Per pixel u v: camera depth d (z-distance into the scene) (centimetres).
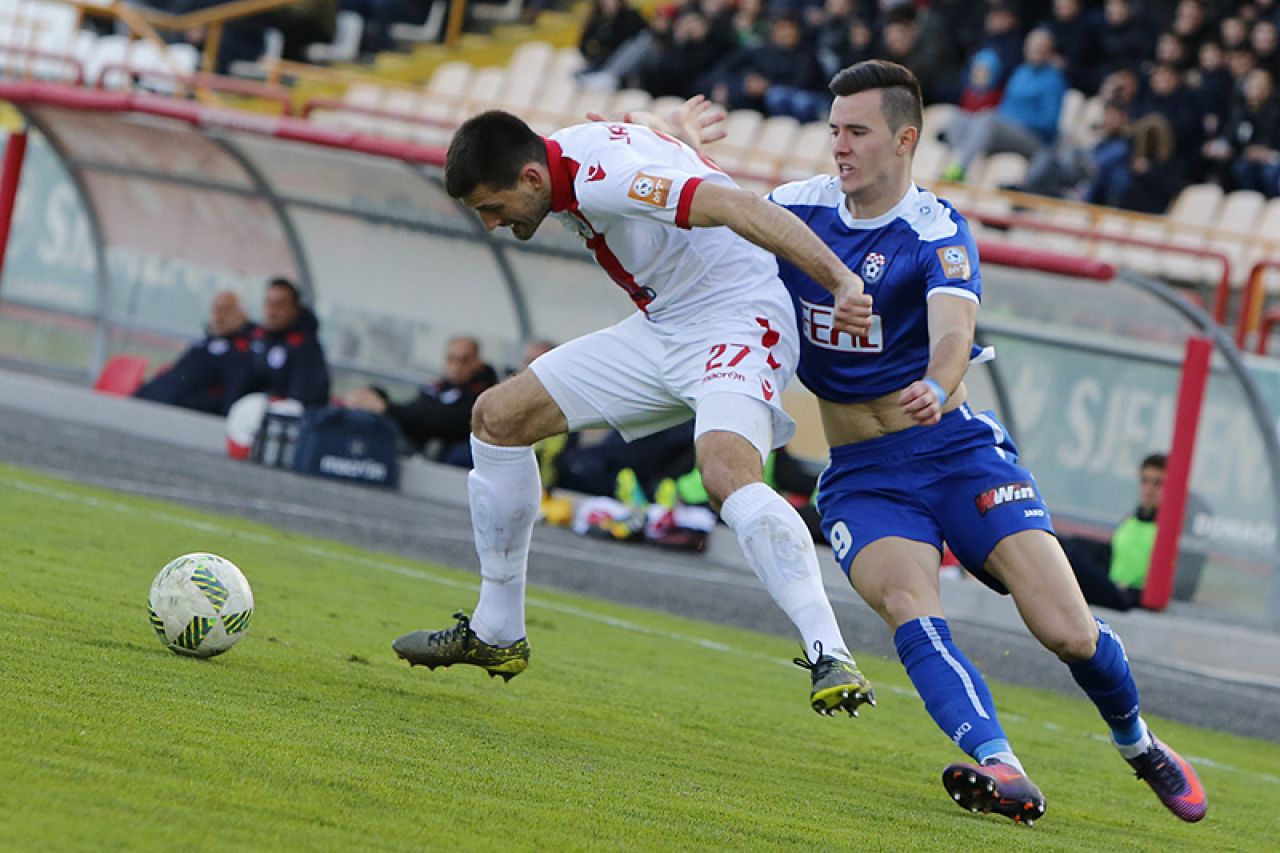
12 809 991
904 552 1550
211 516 3431
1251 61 5425
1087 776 1955
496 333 4956
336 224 5038
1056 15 5912
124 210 5369
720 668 2503
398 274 5019
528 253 4756
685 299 1652
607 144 1599
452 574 3147
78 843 942
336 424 4591
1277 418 4053
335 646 2012
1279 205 5278
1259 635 3594
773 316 1638
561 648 2433
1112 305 3950
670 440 4525
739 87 6119
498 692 1873
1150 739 1616
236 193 5081
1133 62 5741
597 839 1155
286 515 3678
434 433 4766
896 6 5872
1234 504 3931
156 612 1669
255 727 1363
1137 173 5319
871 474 1598
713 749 1719
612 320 4784
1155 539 3781
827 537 1627
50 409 5172
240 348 4956
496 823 1156
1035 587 1531
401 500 4441
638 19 6644
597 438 4703
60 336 5603
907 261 1565
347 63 7644
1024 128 5575
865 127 1565
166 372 5081
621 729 1750
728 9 6291
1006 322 4184
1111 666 1540
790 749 1820
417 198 4744
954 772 1384
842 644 1544
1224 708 2906
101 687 1419
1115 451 4156
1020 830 1468
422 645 1808
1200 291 5359
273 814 1080
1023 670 3075
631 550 4275
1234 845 1569
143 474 3978
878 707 2353
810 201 1630
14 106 5081
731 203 1524
